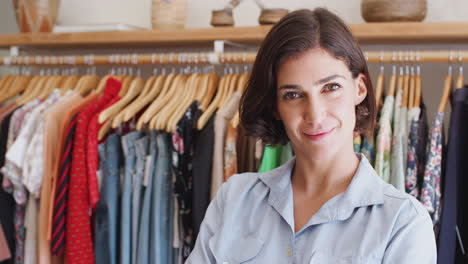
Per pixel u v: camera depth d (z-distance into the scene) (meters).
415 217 0.84
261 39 1.95
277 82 0.90
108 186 1.84
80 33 2.12
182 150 1.74
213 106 1.82
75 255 1.81
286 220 0.93
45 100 2.05
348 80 0.88
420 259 0.82
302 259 0.90
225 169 1.75
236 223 1.00
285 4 2.22
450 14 2.04
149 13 2.43
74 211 1.82
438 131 1.60
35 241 1.94
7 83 2.21
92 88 2.15
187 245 1.78
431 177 1.59
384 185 0.90
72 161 1.83
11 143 1.98
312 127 0.86
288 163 1.00
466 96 1.60
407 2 1.79
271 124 1.03
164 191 1.79
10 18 2.75
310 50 0.85
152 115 1.85
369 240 0.84
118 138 1.87
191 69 2.36
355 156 0.95
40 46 2.36
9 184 1.95
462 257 1.61
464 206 1.63
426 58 1.71
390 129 1.64
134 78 2.08
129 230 1.83
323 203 0.92
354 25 1.80
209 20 2.34
